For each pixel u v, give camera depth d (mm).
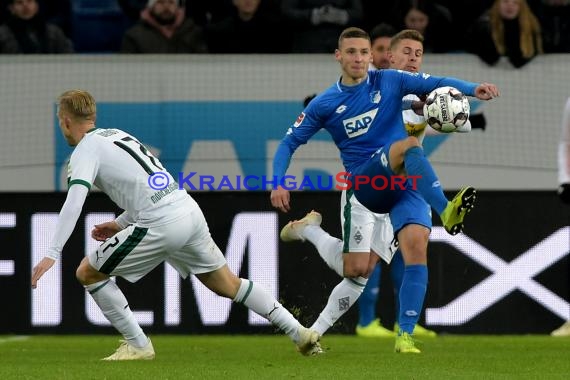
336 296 20500
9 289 27266
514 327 27047
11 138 30094
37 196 27219
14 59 30203
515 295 27078
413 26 32125
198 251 17750
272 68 29953
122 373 15641
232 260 27172
